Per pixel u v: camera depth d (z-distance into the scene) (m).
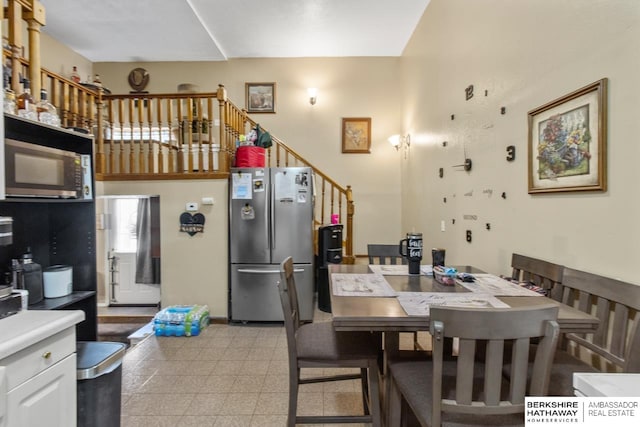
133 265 3.93
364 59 5.58
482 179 2.67
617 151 1.46
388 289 1.71
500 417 1.20
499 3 2.40
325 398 2.21
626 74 1.41
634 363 1.26
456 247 3.20
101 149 3.62
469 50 2.89
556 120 1.82
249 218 3.55
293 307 1.79
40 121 1.68
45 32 4.61
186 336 3.25
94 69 5.55
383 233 5.61
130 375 2.50
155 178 3.61
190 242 3.64
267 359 2.77
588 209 1.62
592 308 1.61
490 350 1.07
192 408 2.09
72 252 2.05
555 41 1.83
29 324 1.23
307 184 3.58
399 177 5.59
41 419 1.20
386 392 1.73
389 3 4.08
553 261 1.87
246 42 5.08
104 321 3.77
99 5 4.00
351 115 5.61
